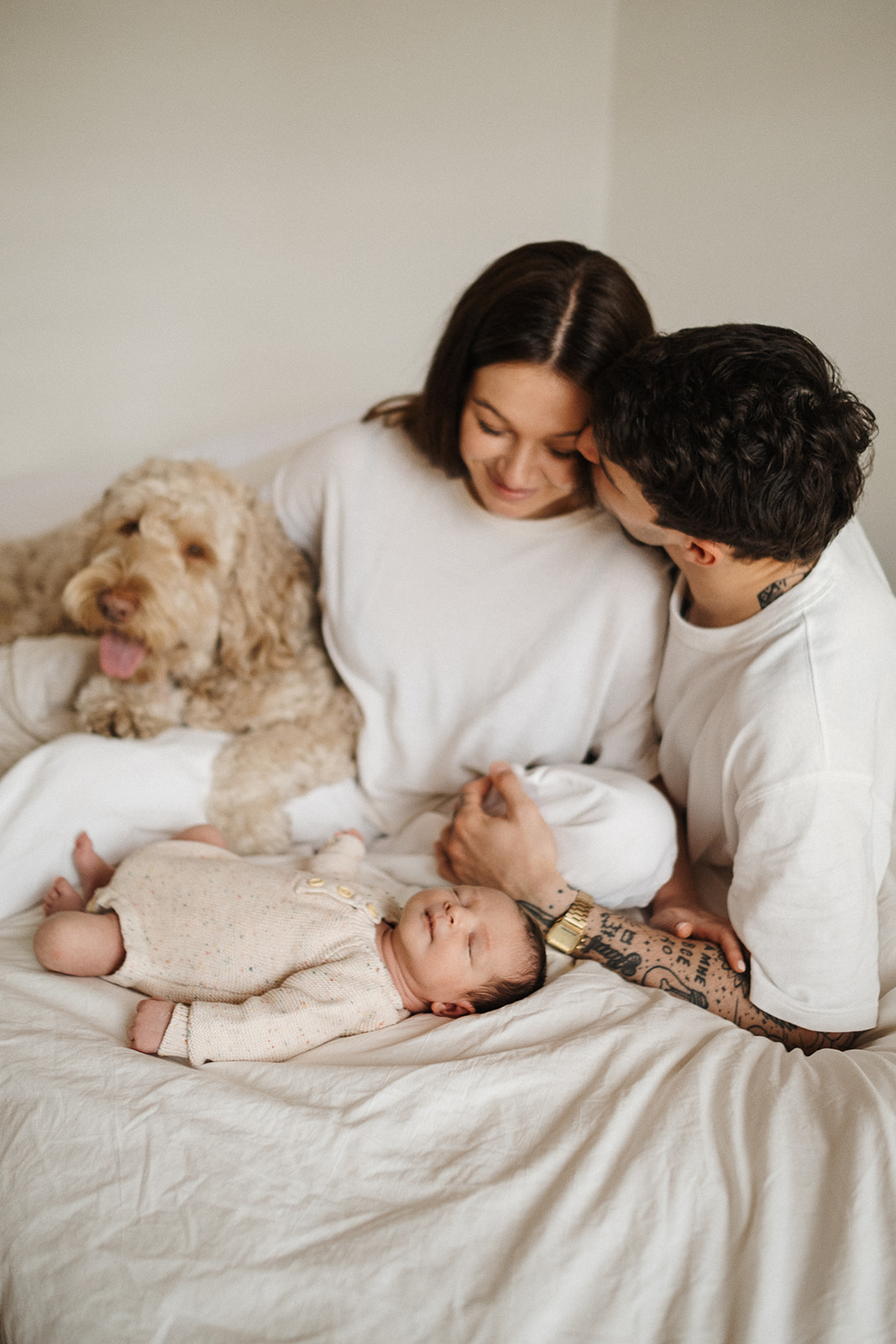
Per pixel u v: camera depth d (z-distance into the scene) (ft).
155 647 5.75
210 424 11.15
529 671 5.66
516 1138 3.79
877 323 7.30
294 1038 4.35
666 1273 3.33
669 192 9.67
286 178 10.80
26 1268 3.44
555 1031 4.33
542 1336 3.13
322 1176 3.63
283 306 11.16
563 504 5.57
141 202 10.69
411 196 11.02
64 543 6.61
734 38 8.40
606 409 4.32
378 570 5.93
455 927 4.75
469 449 5.05
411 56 10.57
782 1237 3.34
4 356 10.83
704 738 5.00
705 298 9.37
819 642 4.44
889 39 6.81
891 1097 3.76
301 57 10.48
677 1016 4.33
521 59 10.46
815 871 4.25
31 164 10.49
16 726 6.13
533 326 4.52
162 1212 3.52
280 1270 3.32
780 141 8.05
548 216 11.01
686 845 5.80
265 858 5.72
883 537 7.34
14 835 5.28
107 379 10.98
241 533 6.08
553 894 5.14
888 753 4.68
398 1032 4.53
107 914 4.83
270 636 6.19
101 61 10.27
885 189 7.06
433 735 6.05
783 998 4.45
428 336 11.43
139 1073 3.98
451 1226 3.42
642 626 5.46
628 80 9.96
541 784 5.51
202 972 4.68
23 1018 4.27
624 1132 3.73
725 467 3.99
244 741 5.97
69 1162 3.68
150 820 5.64
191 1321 3.25
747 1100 3.85
